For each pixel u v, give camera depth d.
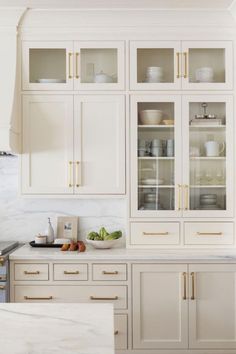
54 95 2.85
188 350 2.65
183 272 2.65
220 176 2.88
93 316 1.38
